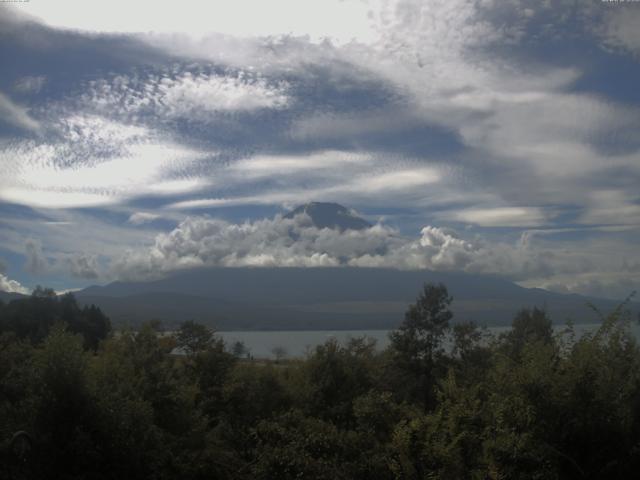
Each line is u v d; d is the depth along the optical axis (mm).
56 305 55062
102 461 11555
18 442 11023
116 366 16594
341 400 24312
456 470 8320
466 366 28859
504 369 9352
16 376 15031
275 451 10305
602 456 8008
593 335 9164
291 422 11648
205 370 26156
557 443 8070
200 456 13305
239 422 22609
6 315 48812
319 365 26062
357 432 11477
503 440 7840
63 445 11578
